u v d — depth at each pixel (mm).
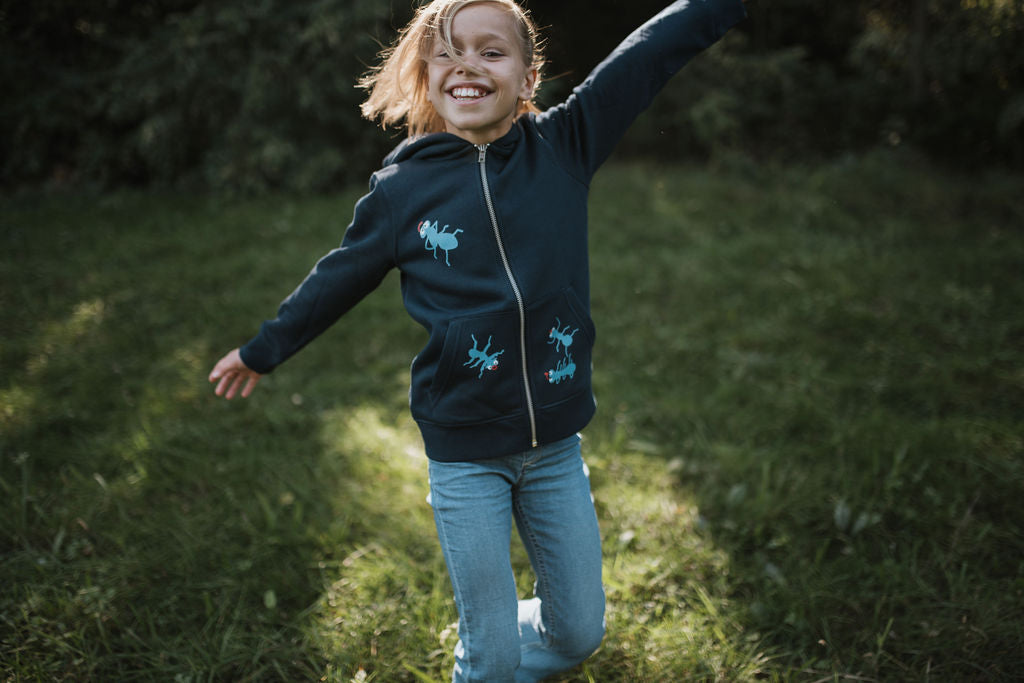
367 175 7891
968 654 2090
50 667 2057
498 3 1592
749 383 3705
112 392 3523
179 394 3543
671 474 2982
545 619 1755
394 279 5137
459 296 1594
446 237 1585
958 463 2922
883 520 2650
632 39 1816
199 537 2576
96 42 8039
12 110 7500
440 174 1609
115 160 7762
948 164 8172
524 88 1744
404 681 2051
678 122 8805
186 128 7605
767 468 2885
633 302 4785
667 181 7570
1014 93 8023
